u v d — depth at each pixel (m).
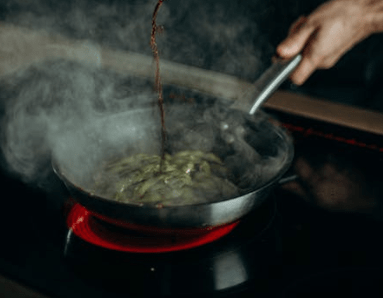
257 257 0.71
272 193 0.88
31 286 0.63
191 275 0.67
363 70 1.80
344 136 1.03
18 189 0.88
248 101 0.86
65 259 0.69
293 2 1.92
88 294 0.63
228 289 0.65
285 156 0.73
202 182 0.81
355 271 0.67
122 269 0.68
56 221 0.79
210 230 0.74
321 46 1.00
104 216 0.68
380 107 1.67
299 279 0.66
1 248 0.71
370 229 0.77
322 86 1.88
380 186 0.88
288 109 1.15
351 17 1.06
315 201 0.85
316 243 0.74
